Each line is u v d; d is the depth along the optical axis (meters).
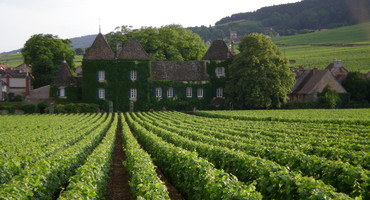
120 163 24.09
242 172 14.84
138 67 77.25
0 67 128.88
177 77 79.94
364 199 11.04
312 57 140.25
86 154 23.50
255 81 71.75
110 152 22.72
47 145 25.03
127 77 76.81
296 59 140.25
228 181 11.52
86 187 11.63
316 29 172.12
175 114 65.81
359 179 11.66
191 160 15.02
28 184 12.09
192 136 28.42
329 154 17.89
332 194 9.59
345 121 40.94
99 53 76.38
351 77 85.56
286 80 74.19
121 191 17.11
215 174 12.67
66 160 17.31
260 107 75.38
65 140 26.38
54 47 95.88
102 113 74.44
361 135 28.19
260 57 72.00
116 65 76.38
